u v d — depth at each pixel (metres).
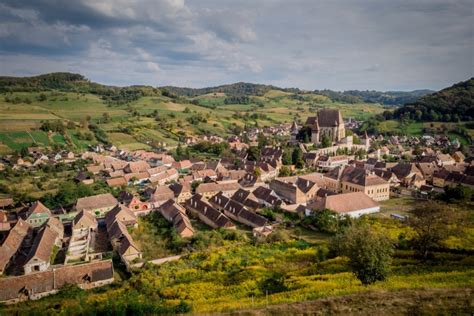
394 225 86.50
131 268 73.31
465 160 179.75
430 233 63.56
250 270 65.06
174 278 65.62
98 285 68.38
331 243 68.12
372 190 116.94
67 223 106.25
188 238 87.94
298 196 114.94
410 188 131.00
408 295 42.69
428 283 48.47
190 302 51.62
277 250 77.19
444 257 63.28
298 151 176.25
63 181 153.88
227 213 109.62
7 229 100.12
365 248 48.50
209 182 139.62
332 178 132.25
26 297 64.06
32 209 106.25
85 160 190.12
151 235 93.56
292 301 46.16
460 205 101.38
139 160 190.75
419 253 66.06
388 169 148.38
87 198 116.44
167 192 123.69
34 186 143.38
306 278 57.94
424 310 38.34
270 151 191.75
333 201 98.94
